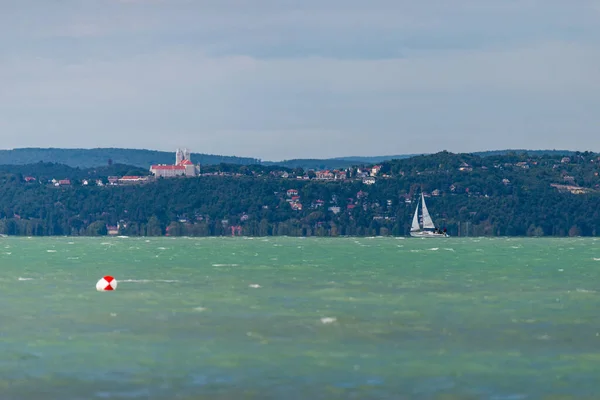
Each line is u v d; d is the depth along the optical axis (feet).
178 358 471.62
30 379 424.87
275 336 542.57
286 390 404.77
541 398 394.11
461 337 540.93
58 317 628.28
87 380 422.82
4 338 534.78
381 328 574.97
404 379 425.69
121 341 523.70
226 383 417.28
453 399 392.47
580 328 576.20
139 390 404.57
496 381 422.82
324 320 611.47
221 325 588.91
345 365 455.63
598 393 402.72
